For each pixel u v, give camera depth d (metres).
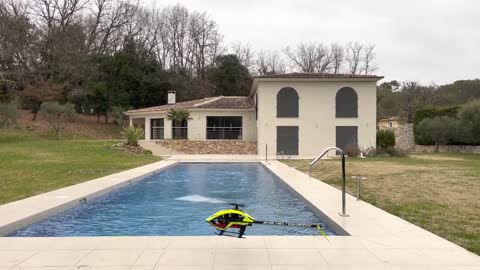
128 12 64.38
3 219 8.02
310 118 33.81
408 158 28.14
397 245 6.09
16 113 39.06
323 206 9.64
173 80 57.41
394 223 7.68
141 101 54.75
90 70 54.81
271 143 33.75
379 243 6.20
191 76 67.50
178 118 36.62
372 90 33.78
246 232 8.02
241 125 37.94
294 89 33.81
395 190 12.40
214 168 23.27
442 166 20.94
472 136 36.41
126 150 30.91
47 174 16.42
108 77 54.56
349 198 10.87
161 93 55.56
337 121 33.78
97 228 8.75
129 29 65.12
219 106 37.53
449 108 41.25
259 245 6.07
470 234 6.90
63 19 56.25
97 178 15.35
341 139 33.84
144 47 61.59
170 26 69.00
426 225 7.63
